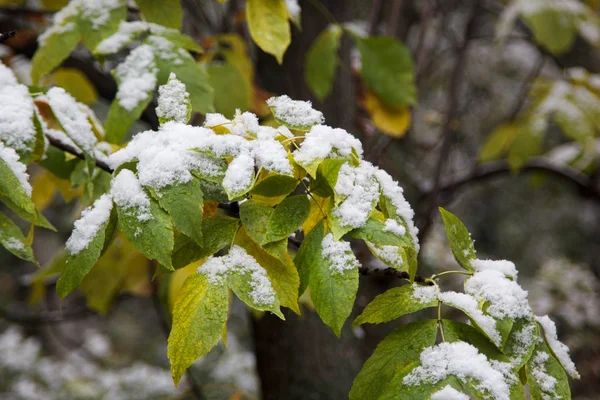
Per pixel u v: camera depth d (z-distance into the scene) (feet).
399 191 3.55
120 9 4.29
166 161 3.42
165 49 4.14
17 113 3.78
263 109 5.52
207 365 10.59
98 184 4.18
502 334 3.38
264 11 4.27
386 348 3.39
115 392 10.70
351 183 3.46
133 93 4.06
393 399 3.30
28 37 5.31
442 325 3.40
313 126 3.56
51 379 10.99
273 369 5.28
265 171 3.49
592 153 7.58
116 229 3.55
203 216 3.57
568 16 6.40
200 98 4.10
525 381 3.48
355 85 6.46
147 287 6.13
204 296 3.34
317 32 5.94
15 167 3.58
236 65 4.89
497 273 3.49
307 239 3.44
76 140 3.86
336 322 3.32
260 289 3.36
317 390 5.16
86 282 5.73
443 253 9.68
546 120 6.97
